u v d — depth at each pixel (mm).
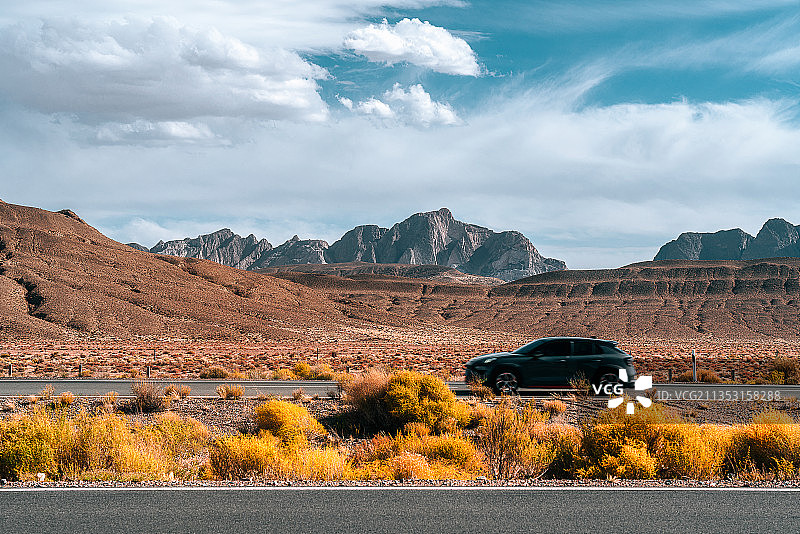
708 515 7852
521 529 7289
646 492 8961
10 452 10648
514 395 21984
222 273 146500
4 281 106625
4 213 146625
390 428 17344
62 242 131125
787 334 145375
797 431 11273
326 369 37469
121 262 131500
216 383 28906
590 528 7336
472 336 130000
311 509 8000
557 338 22562
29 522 7406
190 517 7637
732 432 11914
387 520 7582
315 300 149500
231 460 10742
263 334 107688
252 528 7246
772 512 7992
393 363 49125
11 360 51438
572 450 11195
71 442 11180
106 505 8133
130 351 66188
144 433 13477
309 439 15969
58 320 95812
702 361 48844
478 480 9758
